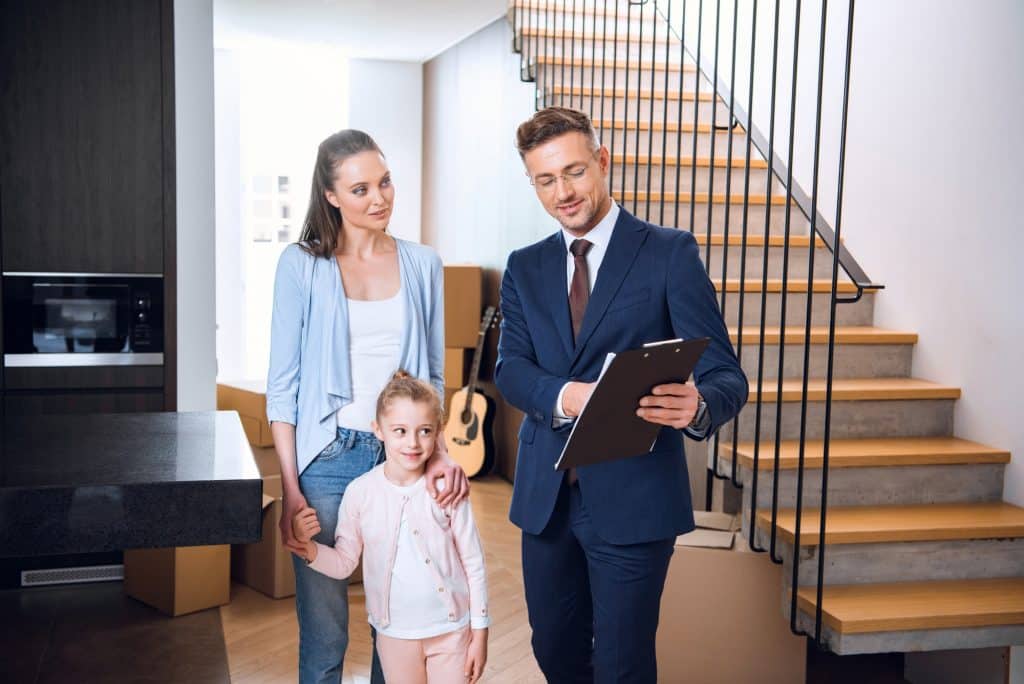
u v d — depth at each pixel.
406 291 2.34
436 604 2.28
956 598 2.95
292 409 2.29
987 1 3.57
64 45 4.08
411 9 5.85
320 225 2.29
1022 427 3.40
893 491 3.39
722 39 5.56
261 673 3.37
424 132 7.86
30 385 4.12
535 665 3.46
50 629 3.77
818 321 4.22
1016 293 3.44
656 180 4.72
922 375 3.95
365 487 2.26
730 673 3.12
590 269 2.32
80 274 4.14
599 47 5.74
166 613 3.92
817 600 2.84
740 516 3.55
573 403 2.17
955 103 3.75
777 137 5.08
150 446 2.08
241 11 5.95
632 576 2.27
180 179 4.25
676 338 2.29
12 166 4.05
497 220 6.52
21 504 1.70
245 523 1.79
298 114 7.88
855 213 4.43
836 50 4.57
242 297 7.73
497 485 6.40
